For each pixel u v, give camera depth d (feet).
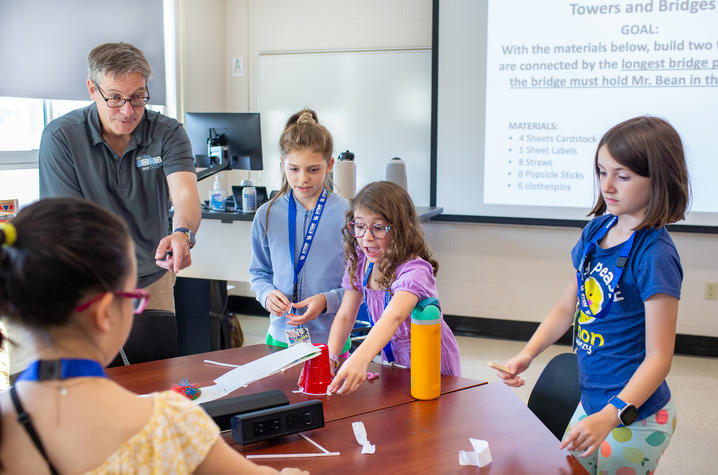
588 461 5.27
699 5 12.24
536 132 13.50
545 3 13.14
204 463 2.84
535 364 12.48
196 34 15.01
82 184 7.02
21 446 2.53
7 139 11.00
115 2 12.75
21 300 2.40
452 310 14.62
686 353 13.19
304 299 6.84
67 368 2.52
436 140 14.11
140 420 2.62
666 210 4.66
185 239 6.51
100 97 6.63
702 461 8.66
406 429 4.46
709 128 12.42
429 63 14.57
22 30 10.76
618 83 12.87
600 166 4.91
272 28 15.71
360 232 5.55
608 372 5.00
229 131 12.94
